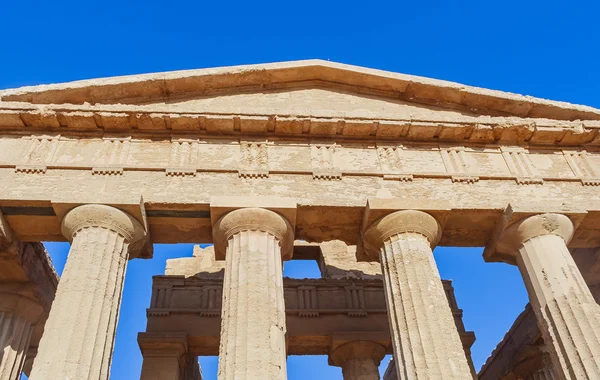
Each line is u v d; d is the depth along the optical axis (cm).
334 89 2088
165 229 1762
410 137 1934
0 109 1784
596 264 2069
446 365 1411
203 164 1797
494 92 2019
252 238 1631
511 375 2673
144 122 1838
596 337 1507
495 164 1912
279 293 1554
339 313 2442
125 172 1752
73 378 1302
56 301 1448
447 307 1556
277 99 2027
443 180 1847
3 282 1969
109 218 1609
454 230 1839
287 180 1781
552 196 1834
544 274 1664
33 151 1772
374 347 2350
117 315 1515
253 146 1861
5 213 1669
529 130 1947
